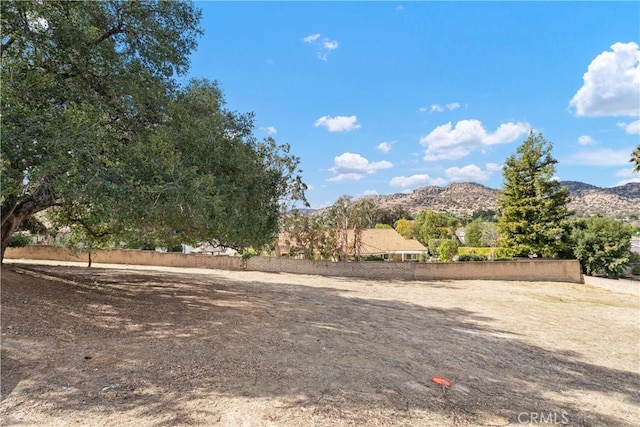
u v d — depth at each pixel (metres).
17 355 4.43
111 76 6.82
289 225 23.45
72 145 4.98
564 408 4.75
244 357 5.30
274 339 6.52
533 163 25.33
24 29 5.95
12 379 3.82
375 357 6.00
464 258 26.64
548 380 5.89
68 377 4.02
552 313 12.76
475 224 53.38
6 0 5.47
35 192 5.72
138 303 8.81
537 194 25.23
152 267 22.95
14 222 8.57
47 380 3.89
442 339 7.91
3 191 5.02
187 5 8.34
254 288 14.31
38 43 6.00
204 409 3.58
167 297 10.30
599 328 10.71
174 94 8.12
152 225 7.60
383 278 21.56
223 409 3.62
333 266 22.19
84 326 6.10
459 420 3.98
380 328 8.47
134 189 5.59
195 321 7.42
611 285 20.05
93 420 3.20
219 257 23.67
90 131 5.30
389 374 5.21
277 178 11.35
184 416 3.40
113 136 6.39
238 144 8.62
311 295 13.37
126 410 3.43
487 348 7.51
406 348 6.85
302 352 5.86
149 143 6.26
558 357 7.41
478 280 21.81
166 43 7.99
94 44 6.64
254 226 9.53
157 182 5.93
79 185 5.19
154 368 4.52
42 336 5.20
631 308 14.51
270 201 11.23
